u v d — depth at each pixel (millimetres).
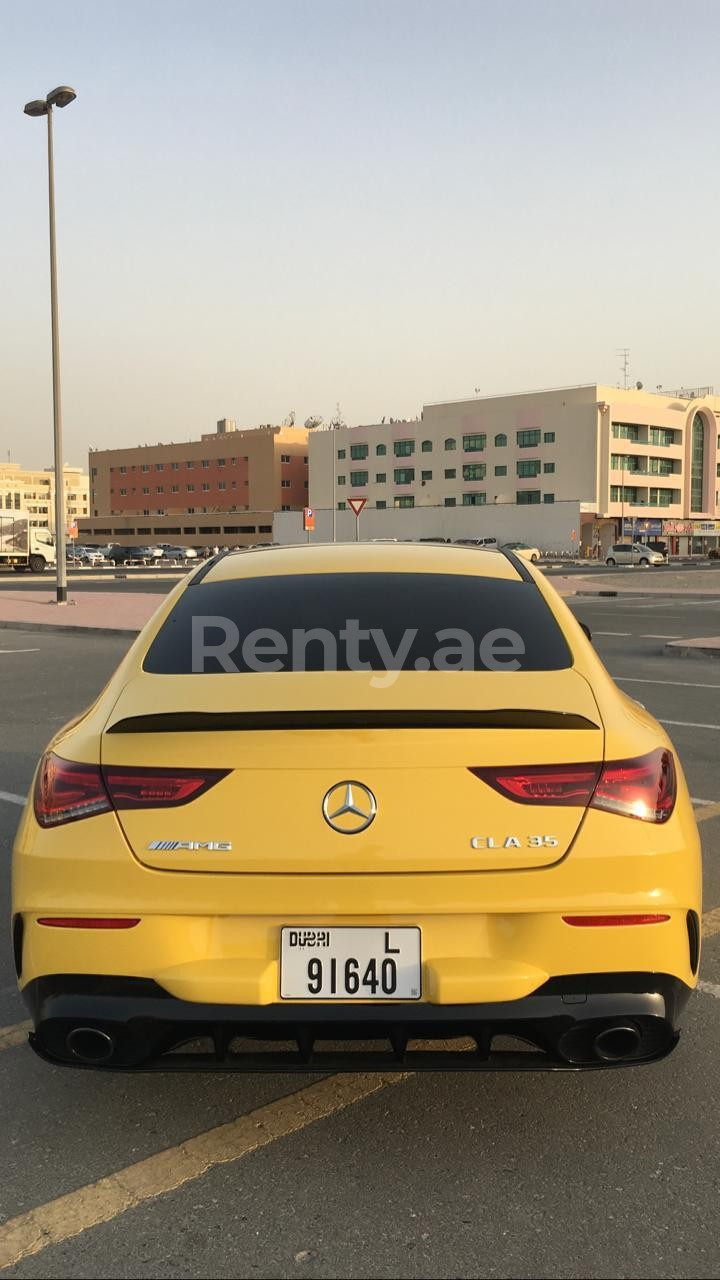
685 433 92500
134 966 2287
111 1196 2363
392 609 3053
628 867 2307
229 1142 2584
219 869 2285
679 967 2369
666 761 2520
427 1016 2262
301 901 2268
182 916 2295
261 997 2262
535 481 88312
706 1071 2949
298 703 2447
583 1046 2346
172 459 122625
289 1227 2242
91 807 2361
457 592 3172
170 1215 2293
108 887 2309
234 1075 2955
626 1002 2299
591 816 2324
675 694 10180
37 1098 2826
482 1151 2527
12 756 7410
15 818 5746
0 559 48656
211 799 2307
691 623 19719
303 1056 2350
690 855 2436
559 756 2336
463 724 2332
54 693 10586
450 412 95312
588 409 84750
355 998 2285
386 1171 2445
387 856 2268
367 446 100438
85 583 40562
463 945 2295
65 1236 2223
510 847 2283
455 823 2285
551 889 2281
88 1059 2369
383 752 2301
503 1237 2201
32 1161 2508
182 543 121125
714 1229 2223
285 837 2281
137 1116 2719
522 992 2268
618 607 25188
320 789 2291
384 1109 2738
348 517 101000
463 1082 2885
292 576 3324
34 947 2354
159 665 2797
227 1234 2223
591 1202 2318
